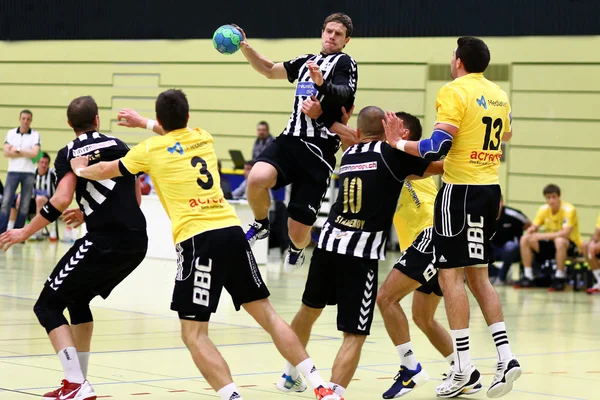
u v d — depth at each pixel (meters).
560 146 38.38
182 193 10.55
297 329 12.09
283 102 44.34
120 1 47.28
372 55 41.97
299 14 43.16
